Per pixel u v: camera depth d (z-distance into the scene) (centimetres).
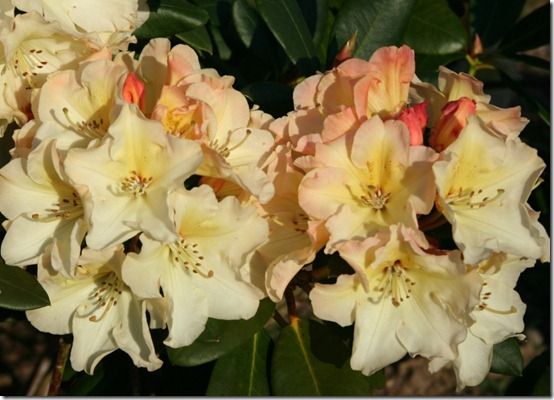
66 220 90
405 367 169
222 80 92
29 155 88
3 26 91
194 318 89
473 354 93
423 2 114
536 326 172
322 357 96
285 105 100
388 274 90
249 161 92
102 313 92
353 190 90
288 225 92
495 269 91
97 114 91
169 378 106
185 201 88
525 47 116
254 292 90
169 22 102
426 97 96
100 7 97
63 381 108
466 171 91
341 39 104
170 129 89
